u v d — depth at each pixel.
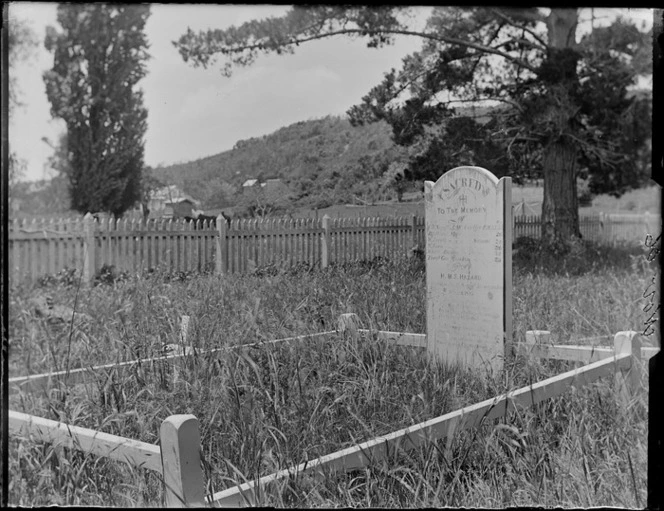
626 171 17.95
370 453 3.24
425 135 16.66
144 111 14.00
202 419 3.81
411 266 9.95
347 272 9.15
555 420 4.14
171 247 10.94
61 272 9.37
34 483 3.08
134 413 3.74
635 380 4.66
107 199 13.27
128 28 13.48
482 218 5.59
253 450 3.47
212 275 9.61
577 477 3.20
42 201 12.48
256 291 7.64
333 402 3.82
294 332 5.35
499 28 16.78
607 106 17.11
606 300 8.41
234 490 2.84
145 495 3.06
